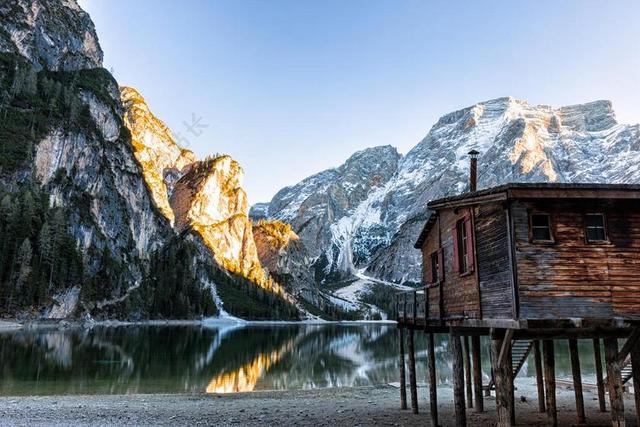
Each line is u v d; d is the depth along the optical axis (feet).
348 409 90.02
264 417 80.94
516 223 52.11
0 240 411.34
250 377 150.82
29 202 465.47
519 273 50.72
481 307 56.95
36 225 470.39
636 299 51.37
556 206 53.11
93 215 611.88
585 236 52.60
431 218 76.28
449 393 113.70
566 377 136.87
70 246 504.84
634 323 49.32
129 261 651.25
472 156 83.30
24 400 97.35
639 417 56.34
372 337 401.08
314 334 447.01
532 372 150.71
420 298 78.59
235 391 122.83
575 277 51.26
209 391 122.52
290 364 190.08
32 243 446.60
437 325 67.05
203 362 185.57
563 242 52.16
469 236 60.90
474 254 58.95
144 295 613.11
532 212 52.60
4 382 123.75
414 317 77.61
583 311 50.42
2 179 504.43
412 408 84.64
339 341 341.00
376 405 95.55
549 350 69.67
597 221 53.67
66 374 139.64
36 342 229.86
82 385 123.95
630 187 51.98
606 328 52.13
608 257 52.19
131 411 85.20
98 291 521.65
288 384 138.51
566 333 52.39
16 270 408.05
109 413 82.58
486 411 85.66
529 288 50.42
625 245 52.75
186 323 614.34
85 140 648.38
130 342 267.80
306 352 246.06
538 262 51.21
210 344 279.90
